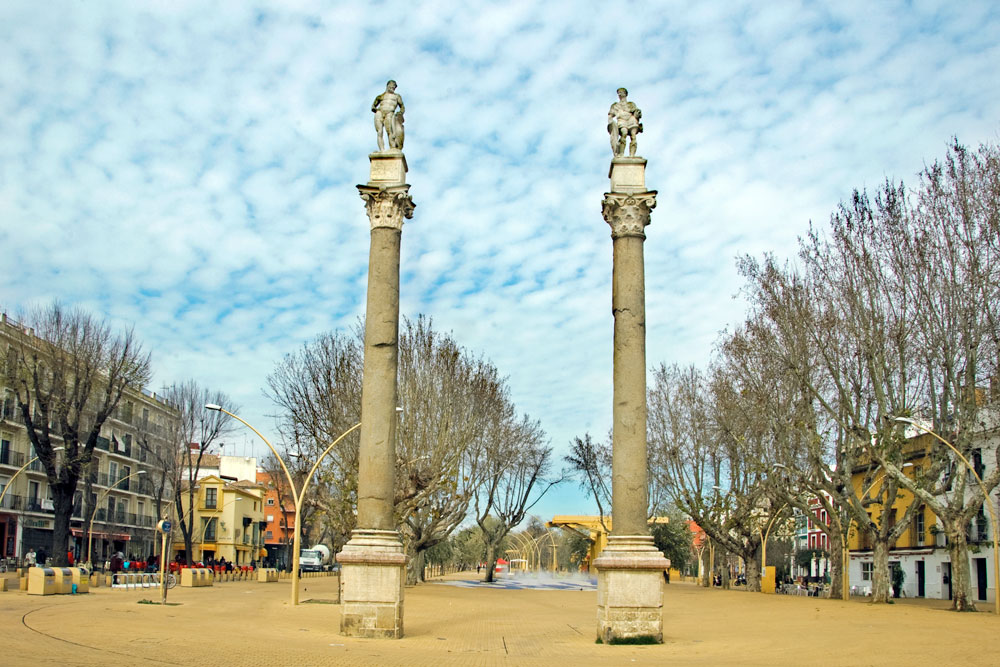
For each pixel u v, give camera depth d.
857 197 40.59
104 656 15.73
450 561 146.38
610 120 25.25
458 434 50.84
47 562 57.56
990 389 38.53
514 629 27.02
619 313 23.80
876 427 41.12
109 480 77.88
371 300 23.80
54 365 51.00
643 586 22.39
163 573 34.31
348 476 42.16
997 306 37.41
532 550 143.75
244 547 98.06
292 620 27.17
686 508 63.69
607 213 24.52
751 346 46.31
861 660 18.72
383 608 22.17
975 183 37.97
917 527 61.09
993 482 36.75
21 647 16.41
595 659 18.81
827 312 40.94
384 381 23.38
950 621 29.62
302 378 48.16
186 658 16.00
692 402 61.97
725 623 29.30
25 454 64.38
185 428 70.31
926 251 38.50
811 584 61.94
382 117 25.09
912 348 40.06
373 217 24.19
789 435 47.31
